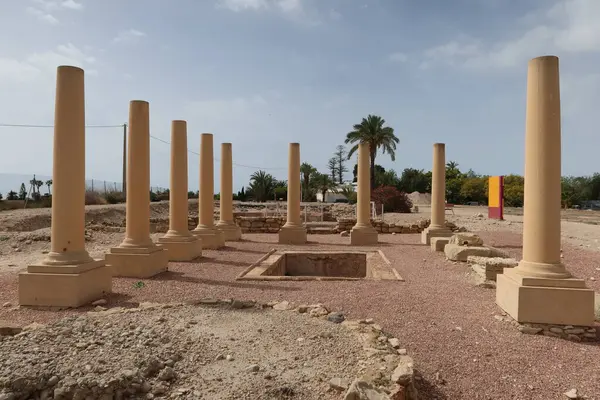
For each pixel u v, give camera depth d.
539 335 5.68
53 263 6.86
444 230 15.49
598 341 5.57
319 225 22.59
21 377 3.60
